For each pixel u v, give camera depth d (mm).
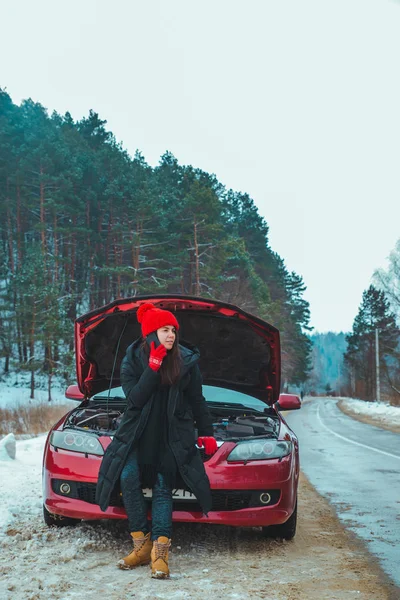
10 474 6910
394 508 6195
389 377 63562
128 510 3486
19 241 55906
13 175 54000
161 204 60500
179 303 5266
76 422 4848
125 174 67938
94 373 5754
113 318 5305
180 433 3492
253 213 82375
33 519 4734
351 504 6422
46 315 47188
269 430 4820
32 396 46688
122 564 3488
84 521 4691
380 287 52031
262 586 3279
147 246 53531
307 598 3107
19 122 67062
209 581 3326
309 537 4734
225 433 4691
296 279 98125
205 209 54219
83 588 3121
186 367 3508
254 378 5969
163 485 3496
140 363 3529
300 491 7312
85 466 4133
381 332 76500
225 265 61562
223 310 5270
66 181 54312
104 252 61250
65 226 58312
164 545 3379
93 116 84438
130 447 3459
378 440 16516
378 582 3490
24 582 3188
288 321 79375
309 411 45000
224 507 4090
